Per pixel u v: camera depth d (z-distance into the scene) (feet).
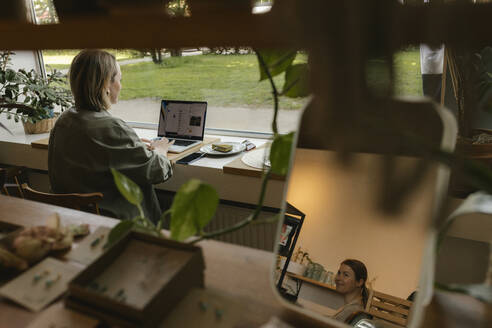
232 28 0.95
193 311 1.57
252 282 1.87
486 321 1.51
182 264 1.68
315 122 1.11
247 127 7.60
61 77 8.47
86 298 1.53
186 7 0.97
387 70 0.93
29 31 1.11
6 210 2.77
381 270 1.47
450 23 0.85
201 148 6.81
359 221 1.47
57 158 5.18
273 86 1.56
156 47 1.02
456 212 1.22
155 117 8.47
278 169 1.68
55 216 2.21
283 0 0.91
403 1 0.87
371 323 1.53
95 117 5.09
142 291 1.56
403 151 1.23
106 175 5.15
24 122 8.02
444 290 1.22
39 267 1.94
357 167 1.35
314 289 1.66
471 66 3.33
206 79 7.57
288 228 1.68
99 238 2.23
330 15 0.88
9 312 1.69
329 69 0.95
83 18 1.05
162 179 5.53
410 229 1.36
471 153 2.93
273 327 1.52
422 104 1.15
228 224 6.48
